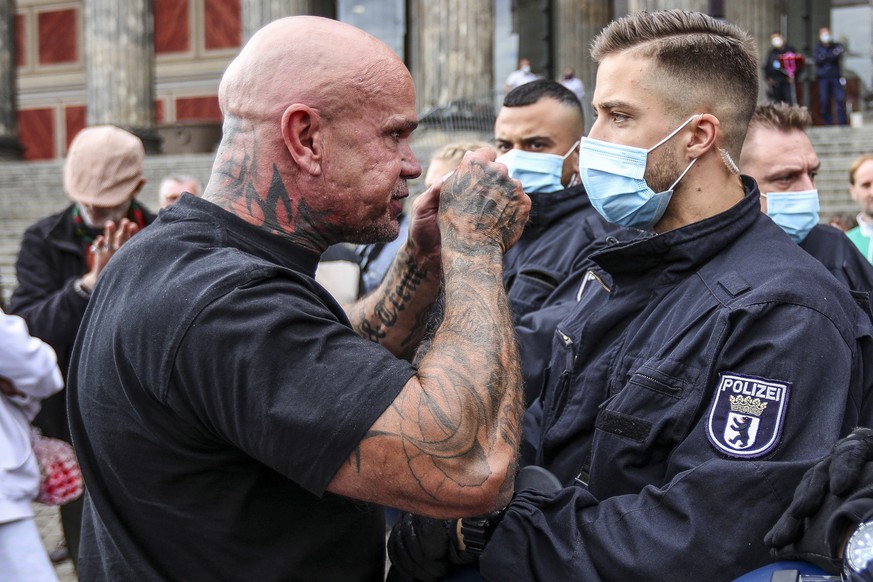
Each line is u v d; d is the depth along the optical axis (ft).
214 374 5.10
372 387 5.04
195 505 5.48
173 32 100.01
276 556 5.60
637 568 5.75
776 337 5.98
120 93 72.69
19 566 8.64
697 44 6.73
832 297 6.26
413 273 6.99
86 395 5.72
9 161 77.66
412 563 6.57
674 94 6.76
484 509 5.11
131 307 5.43
